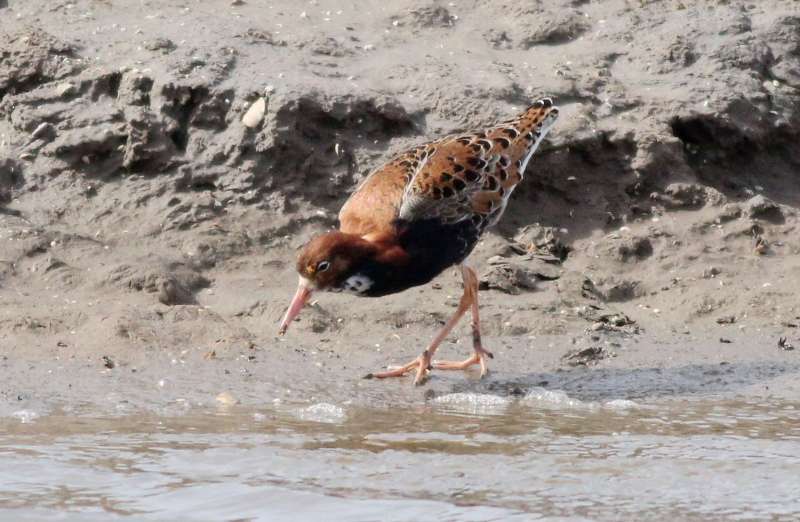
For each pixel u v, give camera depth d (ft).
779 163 56.08
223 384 40.42
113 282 46.96
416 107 52.90
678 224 52.34
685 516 29.68
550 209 52.49
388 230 40.91
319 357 43.39
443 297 48.16
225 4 59.21
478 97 53.01
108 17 57.21
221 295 47.47
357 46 56.54
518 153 43.98
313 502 30.55
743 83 55.98
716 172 55.01
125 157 51.24
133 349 42.88
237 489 31.24
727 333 46.62
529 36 58.18
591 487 31.58
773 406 39.09
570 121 52.90
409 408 38.75
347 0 60.39
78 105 52.42
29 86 53.31
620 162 53.21
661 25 59.00
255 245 49.75
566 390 40.91
